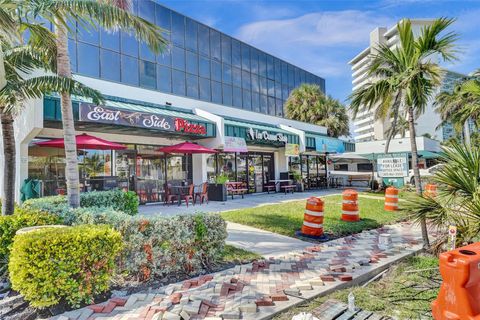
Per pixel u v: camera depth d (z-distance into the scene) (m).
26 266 3.84
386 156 17.20
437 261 5.72
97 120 10.41
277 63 27.67
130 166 14.25
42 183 10.47
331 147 23.47
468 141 5.21
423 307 3.97
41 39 7.15
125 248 4.82
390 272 5.36
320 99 30.16
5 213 6.50
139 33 6.43
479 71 20.03
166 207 13.48
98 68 14.52
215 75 21.00
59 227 4.57
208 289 4.45
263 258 6.13
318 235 7.75
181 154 16.42
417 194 5.45
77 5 5.75
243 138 16.64
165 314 3.57
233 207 13.27
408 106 6.93
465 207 4.54
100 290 4.22
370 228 9.03
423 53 6.68
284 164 22.47
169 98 15.52
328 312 3.80
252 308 3.77
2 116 6.53
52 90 6.41
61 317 3.71
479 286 2.68
